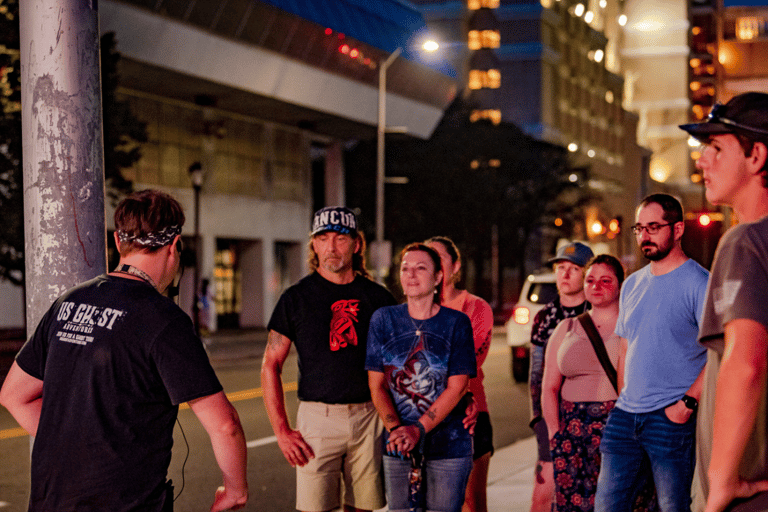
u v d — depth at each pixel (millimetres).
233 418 3025
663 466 4348
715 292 2625
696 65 117688
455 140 50938
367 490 4883
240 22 31453
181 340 2973
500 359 21688
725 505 2523
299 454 4785
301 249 43250
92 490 2896
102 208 4156
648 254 4445
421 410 4445
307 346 4855
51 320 3111
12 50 21734
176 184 35750
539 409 5668
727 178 2756
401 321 4531
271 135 41062
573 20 79375
